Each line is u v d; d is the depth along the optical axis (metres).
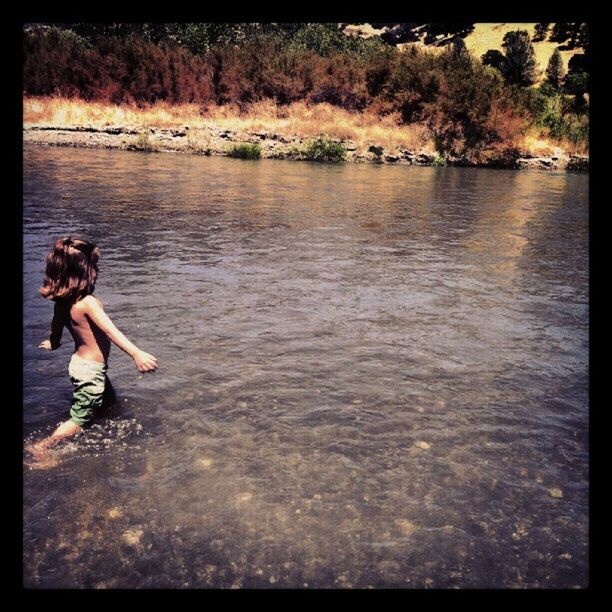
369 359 4.52
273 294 6.16
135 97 31.27
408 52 32.25
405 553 2.40
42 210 10.62
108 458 3.03
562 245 9.31
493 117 28.78
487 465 3.07
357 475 2.93
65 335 4.79
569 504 2.76
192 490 2.77
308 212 11.83
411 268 7.55
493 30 55.62
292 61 31.45
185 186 15.27
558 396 3.95
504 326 5.40
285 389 3.93
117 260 7.37
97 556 2.33
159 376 4.07
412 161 27.73
